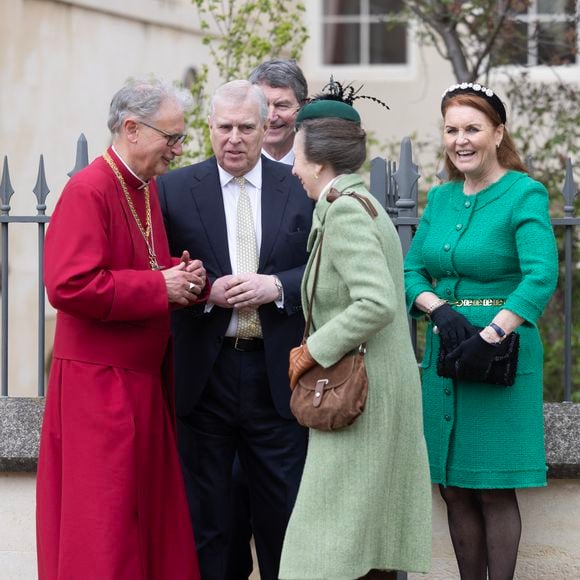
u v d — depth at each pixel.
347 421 5.41
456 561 6.67
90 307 5.56
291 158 7.13
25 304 11.87
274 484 6.20
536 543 6.66
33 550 6.84
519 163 6.05
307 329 5.59
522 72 10.86
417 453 5.62
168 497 5.98
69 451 5.69
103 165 5.76
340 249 5.37
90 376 5.71
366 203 5.43
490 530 6.08
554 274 5.80
